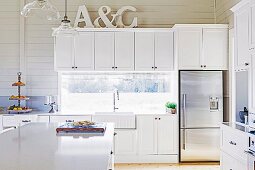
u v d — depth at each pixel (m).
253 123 3.60
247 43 3.76
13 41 6.24
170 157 5.58
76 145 2.56
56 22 6.25
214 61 5.57
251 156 3.09
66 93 6.28
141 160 5.59
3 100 6.21
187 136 5.51
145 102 6.27
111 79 6.28
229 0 5.50
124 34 5.82
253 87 3.60
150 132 5.59
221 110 5.51
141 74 6.27
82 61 5.80
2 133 3.22
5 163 1.97
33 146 2.52
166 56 5.82
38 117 5.62
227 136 3.89
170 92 6.28
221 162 4.13
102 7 6.09
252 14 3.61
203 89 5.51
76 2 6.26
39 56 6.24
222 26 5.57
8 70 6.23
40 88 6.23
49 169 1.83
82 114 5.61
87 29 5.78
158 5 6.32
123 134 5.58
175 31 5.69
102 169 1.83
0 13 6.23
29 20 6.24
